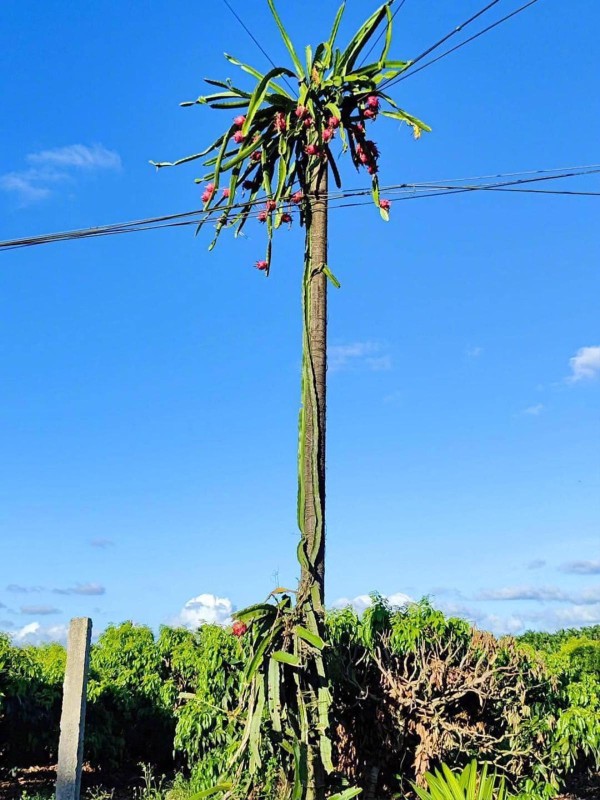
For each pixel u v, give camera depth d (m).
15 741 14.86
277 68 9.49
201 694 12.54
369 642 10.38
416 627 10.67
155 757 16.69
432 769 9.75
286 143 9.59
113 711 16.23
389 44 9.48
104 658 17.00
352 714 9.68
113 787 14.87
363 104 9.81
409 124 9.55
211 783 11.98
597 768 13.32
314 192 9.83
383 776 9.91
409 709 9.62
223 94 9.92
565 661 14.35
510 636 11.28
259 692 7.94
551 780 11.48
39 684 15.23
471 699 10.22
